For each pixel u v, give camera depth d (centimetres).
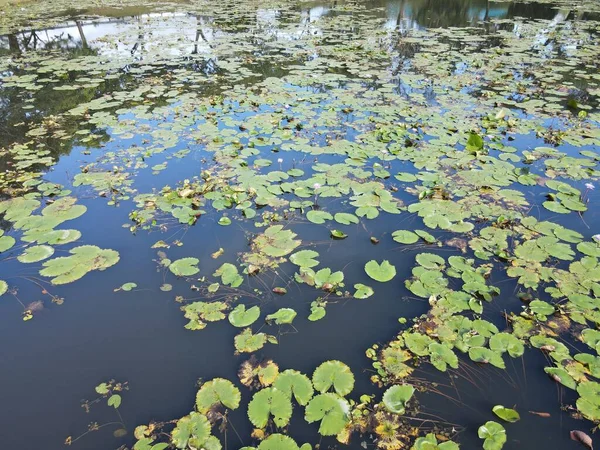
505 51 1130
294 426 234
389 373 265
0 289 330
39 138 618
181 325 301
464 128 639
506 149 573
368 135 611
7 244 380
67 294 327
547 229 397
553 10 1852
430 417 240
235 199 445
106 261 359
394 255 372
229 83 873
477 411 243
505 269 352
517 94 802
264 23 1550
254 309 308
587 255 362
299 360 274
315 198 455
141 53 1115
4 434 231
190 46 1191
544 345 279
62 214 426
